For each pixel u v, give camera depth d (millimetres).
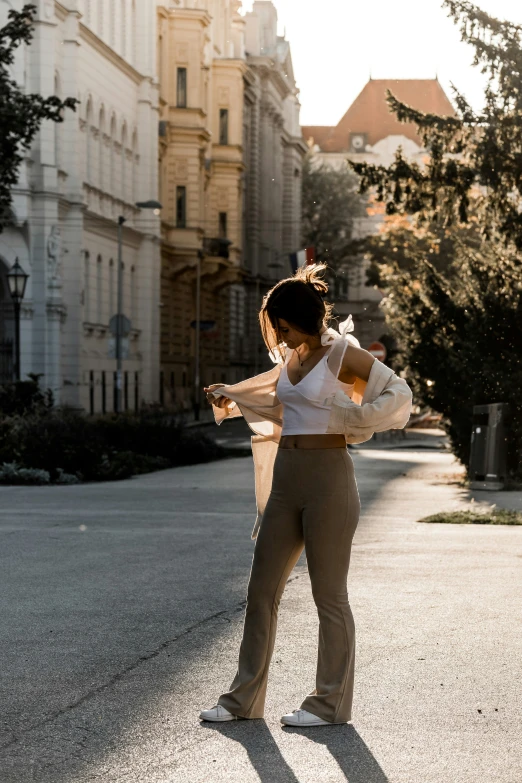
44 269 42812
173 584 9523
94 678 6480
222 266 66250
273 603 5695
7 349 39250
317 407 5484
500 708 5879
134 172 56594
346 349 5484
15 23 27125
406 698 6066
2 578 9828
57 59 44688
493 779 4848
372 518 15062
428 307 23531
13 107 26000
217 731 5508
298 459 5539
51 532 13141
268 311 5527
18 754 5168
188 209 63438
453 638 7438
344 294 96938
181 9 62750
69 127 45688
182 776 4879
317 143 135125
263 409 5836
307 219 98438
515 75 23406
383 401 5391
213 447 29859
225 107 71562
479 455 20609
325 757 5121
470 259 23562
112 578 9828
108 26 51938
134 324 56562
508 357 22297
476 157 23906
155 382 58188
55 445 22438
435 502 17734
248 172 80875
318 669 5660
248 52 84750
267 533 5629
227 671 6637
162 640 7418
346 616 5621
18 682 6391
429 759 5098
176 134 63031
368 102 136125
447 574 10000
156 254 58094
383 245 54219
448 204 24922
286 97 94500
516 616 8141
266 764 5031
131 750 5219
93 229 48781
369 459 29359
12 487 20547
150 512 15688
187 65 63250
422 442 40656
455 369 22219
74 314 46031
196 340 61969
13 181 27125
